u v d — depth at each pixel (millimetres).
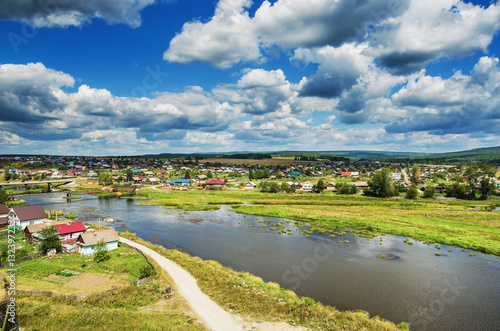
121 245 59969
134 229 80062
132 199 143375
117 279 42281
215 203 132125
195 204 129000
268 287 42344
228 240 69438
